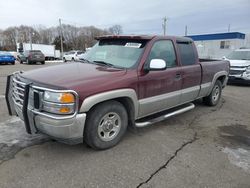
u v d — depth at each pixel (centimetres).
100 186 277
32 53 2433
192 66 495
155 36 424
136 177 295
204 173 309
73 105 300
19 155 335
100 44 468
